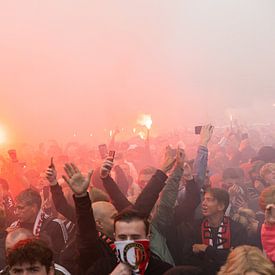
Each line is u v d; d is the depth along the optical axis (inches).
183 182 203.3
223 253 162.7
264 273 105.3
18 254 106.7
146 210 149.9
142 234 111.7
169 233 164.4
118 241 111.3
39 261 106.8
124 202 157.3
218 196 168.1
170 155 160.6
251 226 179.9
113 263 124.9
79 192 122.3
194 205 166.9
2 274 116.7
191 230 169.2
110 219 139.9
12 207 221.8
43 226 167.3
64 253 143.1
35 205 169.8
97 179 221.6
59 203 159.6
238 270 106.3
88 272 124.4
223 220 169.9
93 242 124.3
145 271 116.5
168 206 160.4
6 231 154.9
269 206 157.3
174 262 165.0
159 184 152.9
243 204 219.5
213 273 161.2
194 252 164.6
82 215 123.5
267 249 157.8
